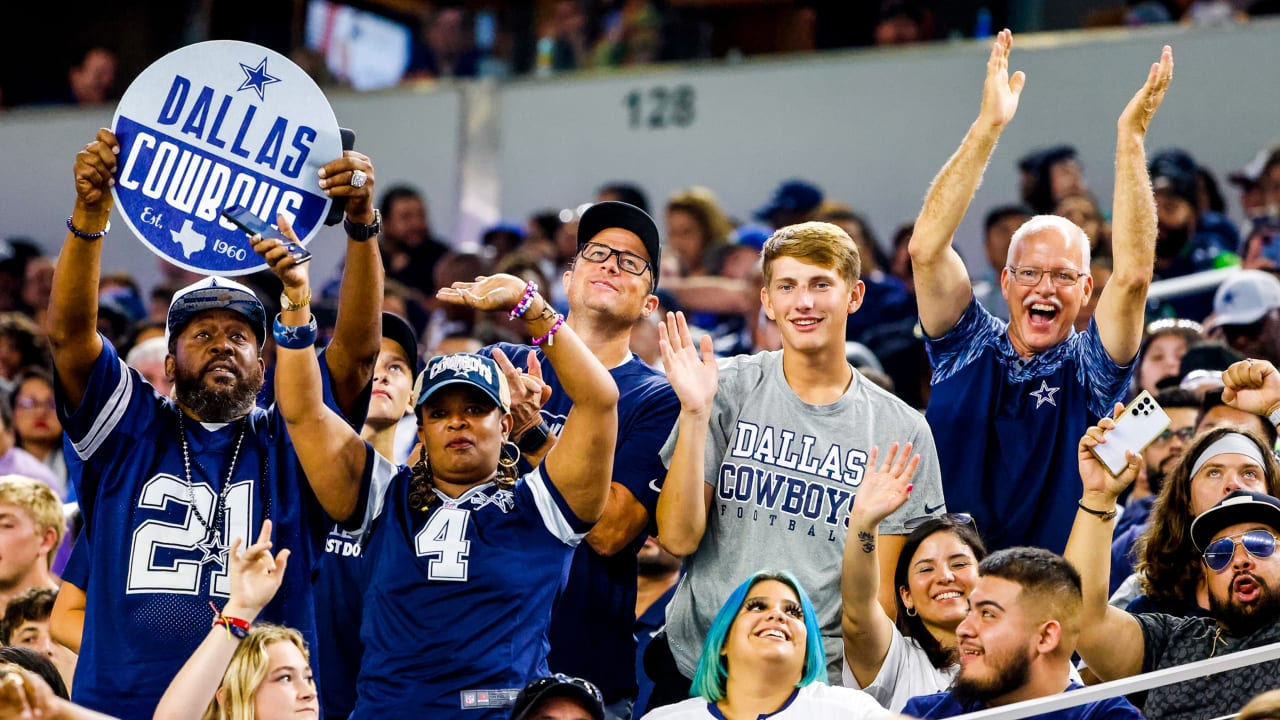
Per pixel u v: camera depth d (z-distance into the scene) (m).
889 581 9.72
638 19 21.17
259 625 8.59
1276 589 9.24
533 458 9.75
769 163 18.22
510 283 8.38
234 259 8.89
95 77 22.44
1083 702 8.33
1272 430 11.02
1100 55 16.62
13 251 20.91
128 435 9.01
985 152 10.33
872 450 9.31
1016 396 10.59
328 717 9.84
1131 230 10.18
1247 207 15.96
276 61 8.90
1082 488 10.47
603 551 9.90
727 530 9.74
